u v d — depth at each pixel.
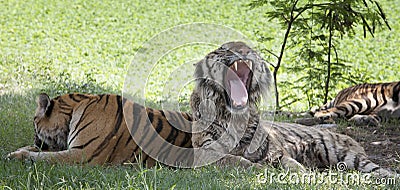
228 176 8.75
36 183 7.87
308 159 10.87
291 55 28.72
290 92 20.89
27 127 12.08
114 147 9.59
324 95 18.05
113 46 32.88
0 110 13.99
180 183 8.16
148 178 8.23
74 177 8.24
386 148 12.41
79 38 34.62
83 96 10.02
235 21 40.03
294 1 16.92
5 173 8.43
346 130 14.23
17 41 32.53
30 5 43.16
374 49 32.44
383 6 43.47
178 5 44.94
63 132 9.88
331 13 16.59
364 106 16.47
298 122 15.59
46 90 17.06
